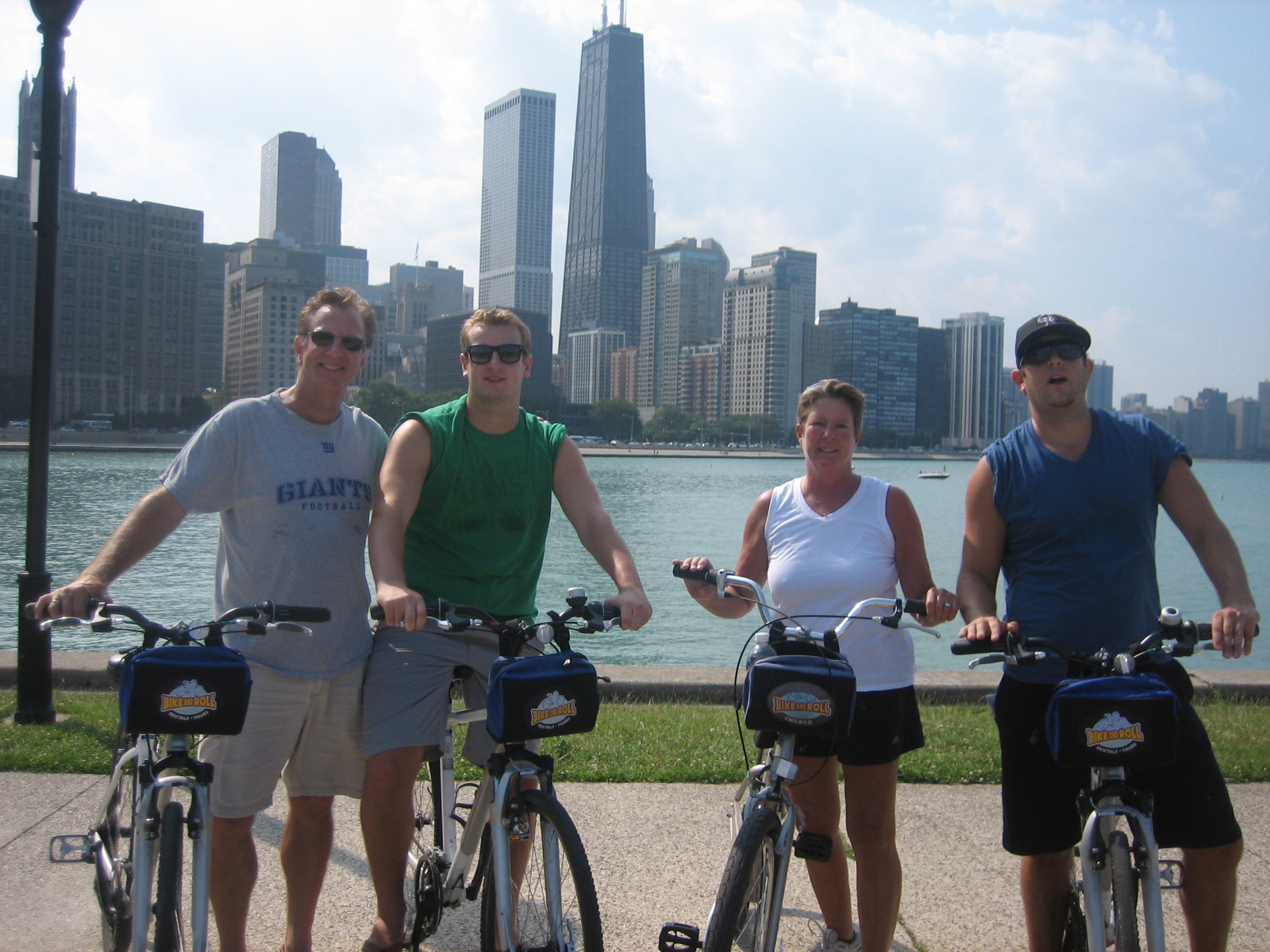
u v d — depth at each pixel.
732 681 7.86
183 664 2.81
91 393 174.88
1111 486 3.30
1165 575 34.53
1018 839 3.30
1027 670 3.30
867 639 3.55
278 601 3.48
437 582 3.61
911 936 3.97
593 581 25.36
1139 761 2.74
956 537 46.75
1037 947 3.35
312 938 3.81
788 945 3.84
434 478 3.60
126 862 3.25
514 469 3.64
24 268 159.50
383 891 3.40
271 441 3.54
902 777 5.74
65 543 31.61
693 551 35.72
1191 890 3.19
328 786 3.63
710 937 2.76
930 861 4.67
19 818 4.86
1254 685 7.98
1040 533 3.37
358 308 3.64
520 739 2.90
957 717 7.07
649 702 7.75
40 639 6.37
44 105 6.54
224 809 3.40
